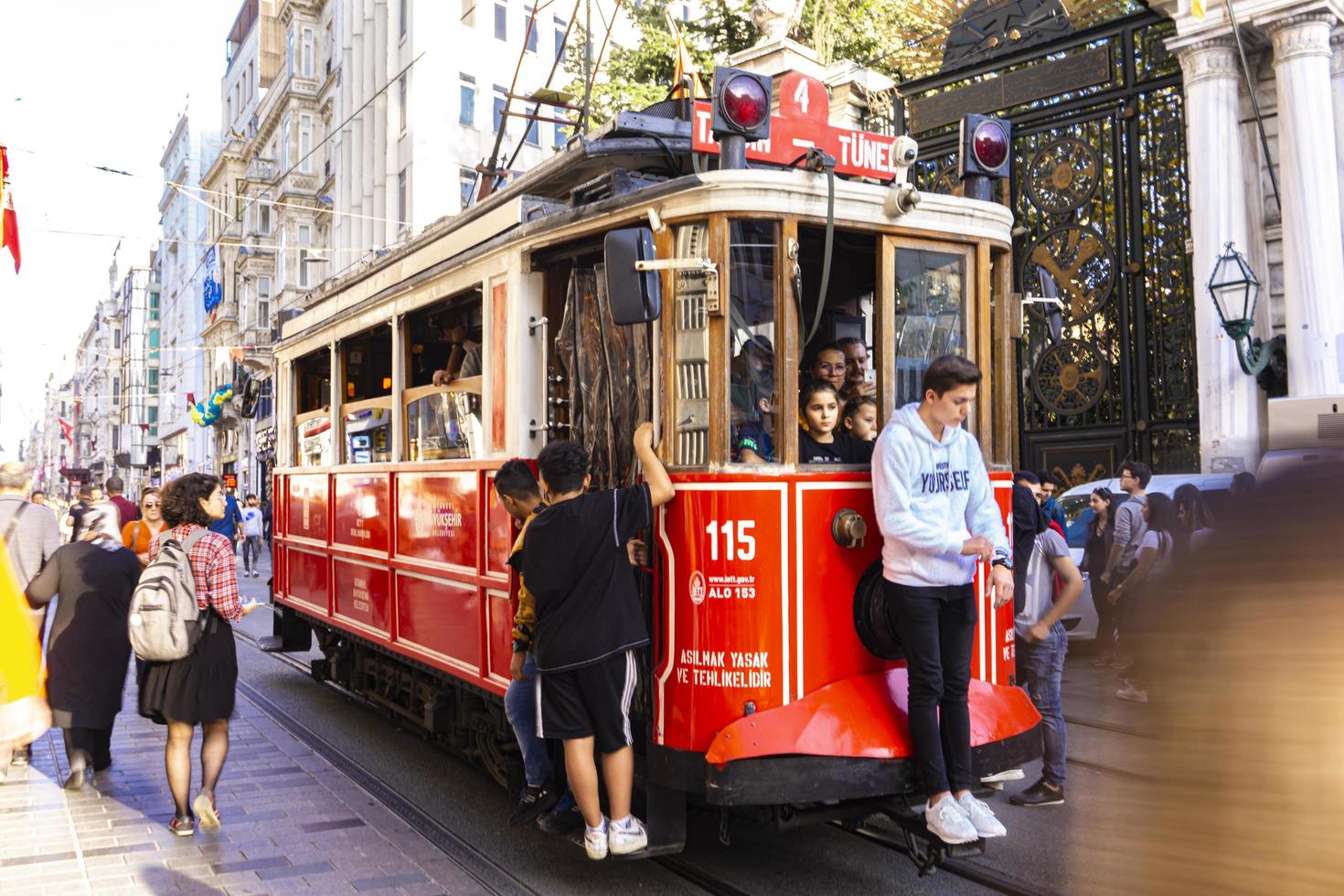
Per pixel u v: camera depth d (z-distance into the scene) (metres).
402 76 25.75
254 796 5.59
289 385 9.24
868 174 4.73
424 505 6.00
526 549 4.03
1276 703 1.40
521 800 4.57
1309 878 1.36
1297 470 1.49
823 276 4.00
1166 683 1.55
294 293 33.16
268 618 13.37
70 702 5.76
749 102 4.06
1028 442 12.16
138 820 5.21
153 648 4.83
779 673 3.88
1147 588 1.63
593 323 4.75
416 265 6.27
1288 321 9.94
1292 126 9.85
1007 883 4.19
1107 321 11.60
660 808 4.08
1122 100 11.55
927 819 3.71
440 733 6.10
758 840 4.84
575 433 4.79
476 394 5.49
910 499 3.80
